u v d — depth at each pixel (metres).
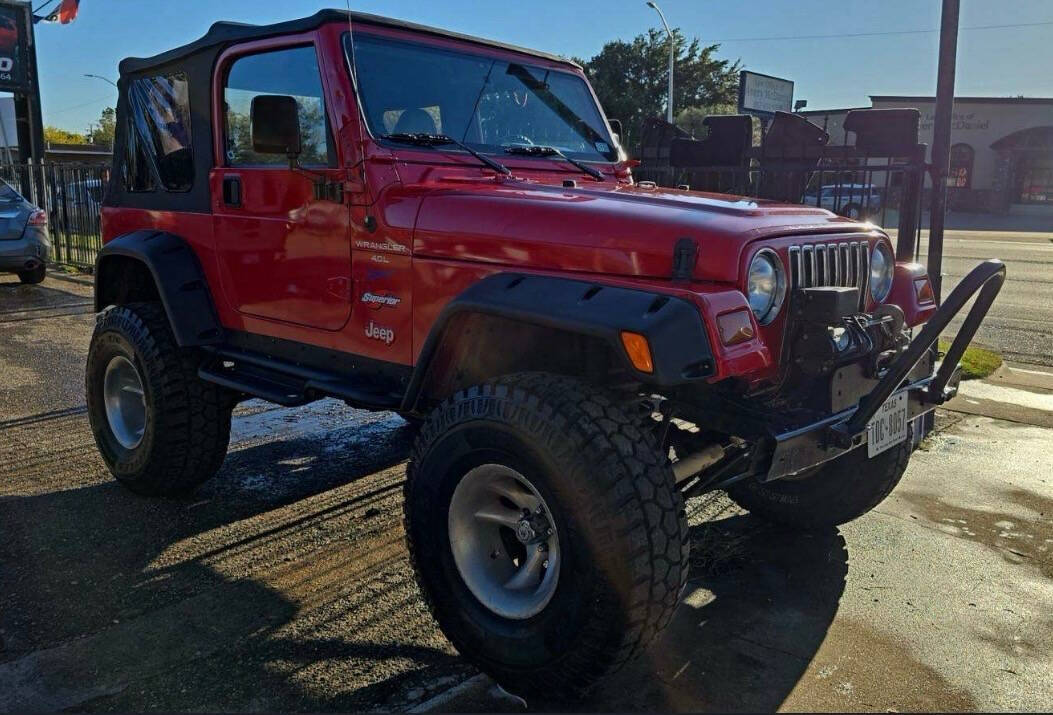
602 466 2.29
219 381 3.68
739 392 2.71
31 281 11.71
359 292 3.21
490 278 2.72
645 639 2.34
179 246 3.97
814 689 2.66
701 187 6.73
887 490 3.52
